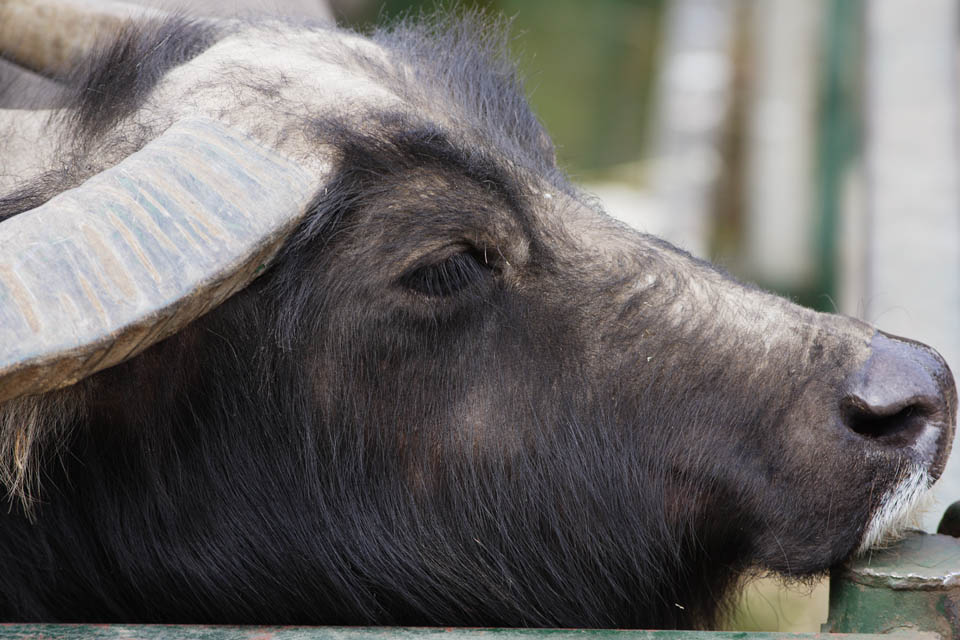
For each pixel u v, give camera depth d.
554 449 9.86
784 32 30.06
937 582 7.95
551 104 42.53
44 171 9.76
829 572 9.60
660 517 10.02
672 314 9.91
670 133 30.25
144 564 9.97
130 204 7.77
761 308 10.02
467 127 10.04
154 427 9.69
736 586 10.64
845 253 24.14
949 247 15.37
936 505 11.21
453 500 9.97
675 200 29.00
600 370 9.86
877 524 9.34
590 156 41.12
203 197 8.14
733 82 30.95
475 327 9.67
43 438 9.12
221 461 9.89
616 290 9.88
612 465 9.91
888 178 16.58
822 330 9.83
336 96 9.52
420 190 9.34
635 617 10.45
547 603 10.23
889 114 17.22
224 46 10.34
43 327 7.07
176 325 7.96
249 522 9.97
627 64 43.72
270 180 8.64
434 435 9.84
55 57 11.40
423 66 10.79
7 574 9.80
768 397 9.70
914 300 14.99
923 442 9.40
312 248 9.33
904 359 9.55
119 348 7.45
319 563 10.04
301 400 9.73
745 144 30.48
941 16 18.00
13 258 7.20
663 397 9.86
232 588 10.05
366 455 9.88
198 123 8.78
